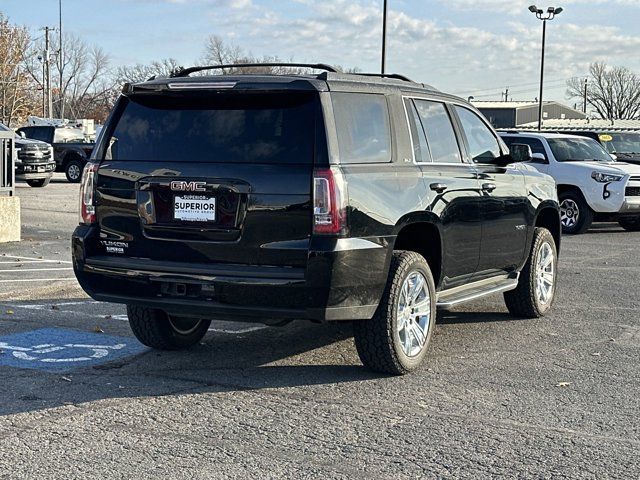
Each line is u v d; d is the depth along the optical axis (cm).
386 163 603
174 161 581
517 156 769
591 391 586
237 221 558
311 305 546
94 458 455
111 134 615
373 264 570
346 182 550
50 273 1062
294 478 429
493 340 741
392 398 564
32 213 1838
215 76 585
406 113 642
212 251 567
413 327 625
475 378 616
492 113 9219
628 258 1306
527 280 820
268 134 563
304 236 545
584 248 1434
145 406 545
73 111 9100
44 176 2694
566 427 510
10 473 433
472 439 488
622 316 853
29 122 3975
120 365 646
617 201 1608
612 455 464
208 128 580
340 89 577
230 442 480
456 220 670
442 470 441
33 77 7519
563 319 838
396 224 591
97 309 859
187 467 443
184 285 573
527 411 540
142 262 591
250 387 589
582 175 1634
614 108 10656
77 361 657
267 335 754
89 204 616
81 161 2988
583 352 700
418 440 486
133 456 458
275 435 492
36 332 754
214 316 580
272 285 545
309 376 617
